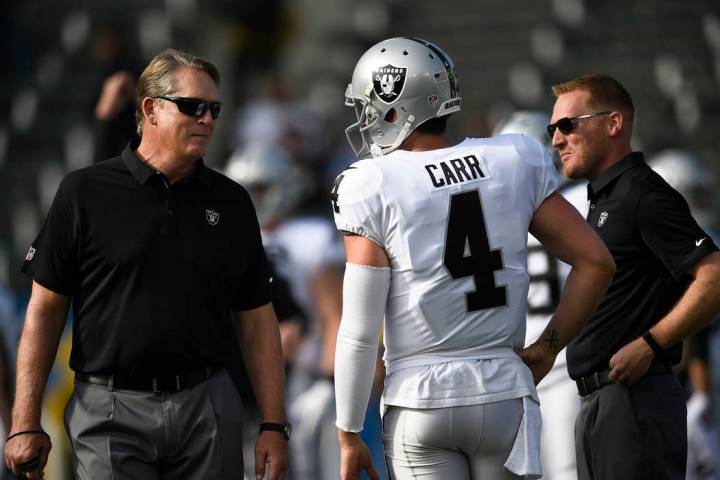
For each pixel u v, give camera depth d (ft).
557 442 59.82
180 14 215.31
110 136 68.59
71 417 48.57
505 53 207.31
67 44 212.43
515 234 44.91
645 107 194.39
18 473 47.14
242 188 51.08
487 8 216.74
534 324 60.80
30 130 193.26
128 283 47.85
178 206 48.85
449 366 44.09
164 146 48.78
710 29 210.59
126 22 215.72
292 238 85.25
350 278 44.21
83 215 48.11
